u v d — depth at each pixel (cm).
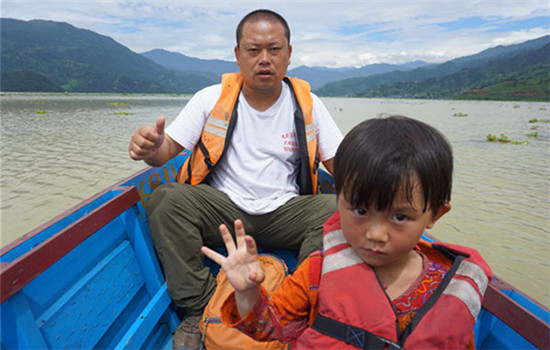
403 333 88
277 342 148
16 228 429
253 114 206
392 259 86
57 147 918
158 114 2086
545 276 332
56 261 118
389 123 83
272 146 206
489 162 792
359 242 86
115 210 159
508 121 1859
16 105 2920
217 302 164
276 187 202
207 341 155
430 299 89
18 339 103
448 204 88
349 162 81
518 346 121
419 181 77
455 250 101
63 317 125
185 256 172
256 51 186
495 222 451
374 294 89
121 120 1661
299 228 198
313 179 214
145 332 150
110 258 157
